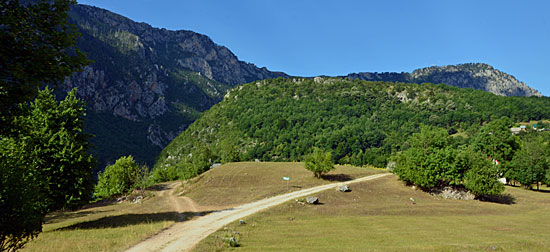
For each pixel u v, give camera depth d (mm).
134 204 54156
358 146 171000
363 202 48719
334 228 29062
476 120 197375
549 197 57594
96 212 46406
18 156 19156
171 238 23125
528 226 31281
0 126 12305
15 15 11414
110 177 65625
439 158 56750
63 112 32594
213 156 131500
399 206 45031
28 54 11406
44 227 31547
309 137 192125
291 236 25000
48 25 12008
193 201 51469
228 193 57219
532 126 176500
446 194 55469
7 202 12656
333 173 74938
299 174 74500
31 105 30781
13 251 13219
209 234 24594
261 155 181625
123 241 21344
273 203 44781
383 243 21844
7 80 11117
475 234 25688
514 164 69062
